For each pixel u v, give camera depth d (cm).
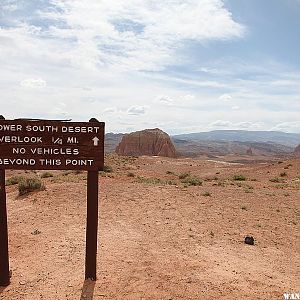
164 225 1331
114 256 988
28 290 800
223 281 831
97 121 817
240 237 1209
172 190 2011
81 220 1407
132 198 1773
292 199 1955
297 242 1183
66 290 793
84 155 818
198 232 1248
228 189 2245
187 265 923
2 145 809
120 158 6975
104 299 749
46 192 1909
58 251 1041
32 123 810
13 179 2433
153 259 964
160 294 763
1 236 820
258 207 1691
